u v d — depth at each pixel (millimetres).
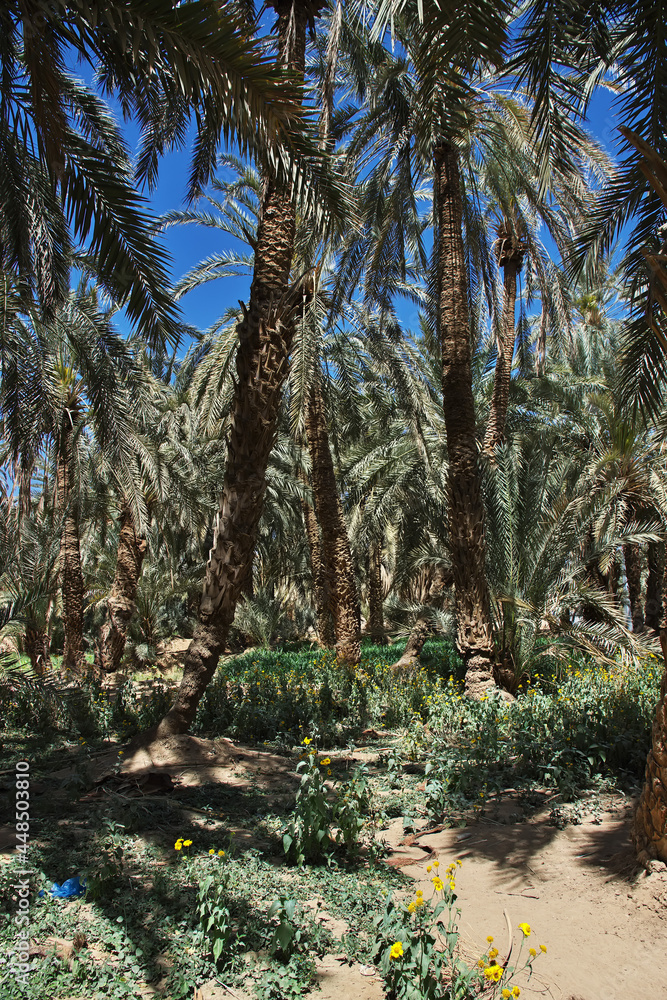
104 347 9688
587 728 5977
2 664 8250
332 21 8531
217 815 4535
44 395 8922
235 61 3764
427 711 7758
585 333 16016
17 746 6652
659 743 3383
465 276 9578
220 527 6547
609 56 5070
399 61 10031
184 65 3840
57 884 3357
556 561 10367
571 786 4793
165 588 17875
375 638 22328
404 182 11125
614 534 11469
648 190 5211
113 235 5289
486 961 2639
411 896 3344
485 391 15617
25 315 8367
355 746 6738
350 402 14305
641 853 3396
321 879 3479
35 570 12664
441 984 2562
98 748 6605
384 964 2611
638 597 18656
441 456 13766
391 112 10750
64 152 4871
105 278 5793
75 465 13391
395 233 11867
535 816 4508
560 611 10406
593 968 2742
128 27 3619
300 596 27328
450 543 9359
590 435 14047
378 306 12273
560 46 4621
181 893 3268
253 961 2740
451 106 4195
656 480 11805
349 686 8852
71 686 9586
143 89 6531
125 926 2926
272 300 6660
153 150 8125
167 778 5215
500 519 10250
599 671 9164
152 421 13414
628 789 4895
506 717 7023
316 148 4906
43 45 4289
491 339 14680
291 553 23562
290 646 20969
